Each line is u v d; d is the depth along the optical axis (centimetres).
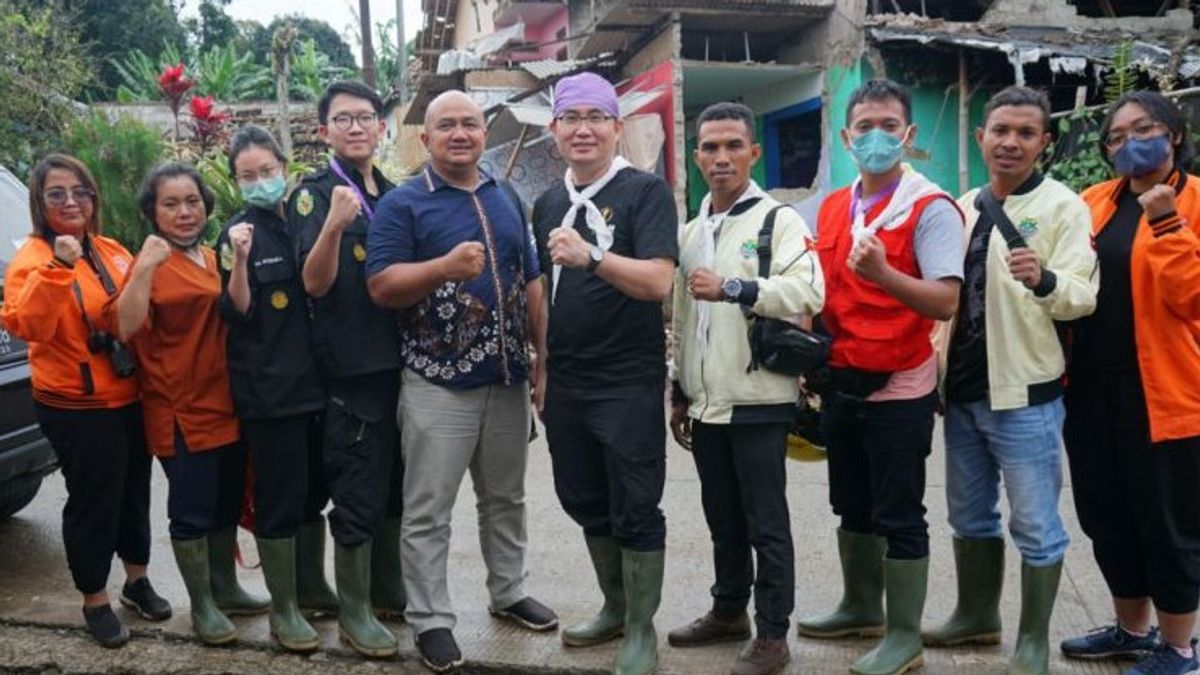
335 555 343
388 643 341
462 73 1254
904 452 314
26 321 315
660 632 365
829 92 978
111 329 338
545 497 538
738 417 318
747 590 349
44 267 317
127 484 364
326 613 377
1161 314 295
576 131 321
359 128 341
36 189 341
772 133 1074
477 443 348
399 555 374
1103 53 853
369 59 1447
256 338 331
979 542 336
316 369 336
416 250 327
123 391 345
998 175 310
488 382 335
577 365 326
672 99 959
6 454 401
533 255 358
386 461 341
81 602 395
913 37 891
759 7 953
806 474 563
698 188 1202
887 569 323
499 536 365
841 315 319
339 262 329
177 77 1298
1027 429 307
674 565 434
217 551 368
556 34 1437
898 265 306
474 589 409
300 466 341
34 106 1119
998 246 309
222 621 355
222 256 332
